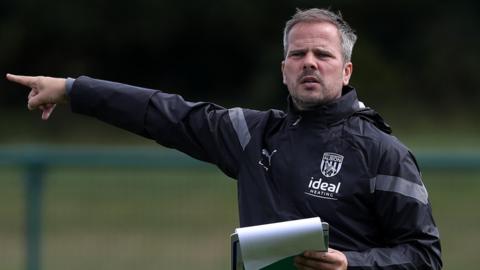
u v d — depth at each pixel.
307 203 13.94
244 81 108.50
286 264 13.04
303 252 12.83
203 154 15.35
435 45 106.00
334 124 14.24
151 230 29.53
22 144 80.56
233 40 106.94
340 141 14.11
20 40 100.81
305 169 14.10
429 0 107.44
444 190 28.78
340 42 14.63
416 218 13.81
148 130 15.51
